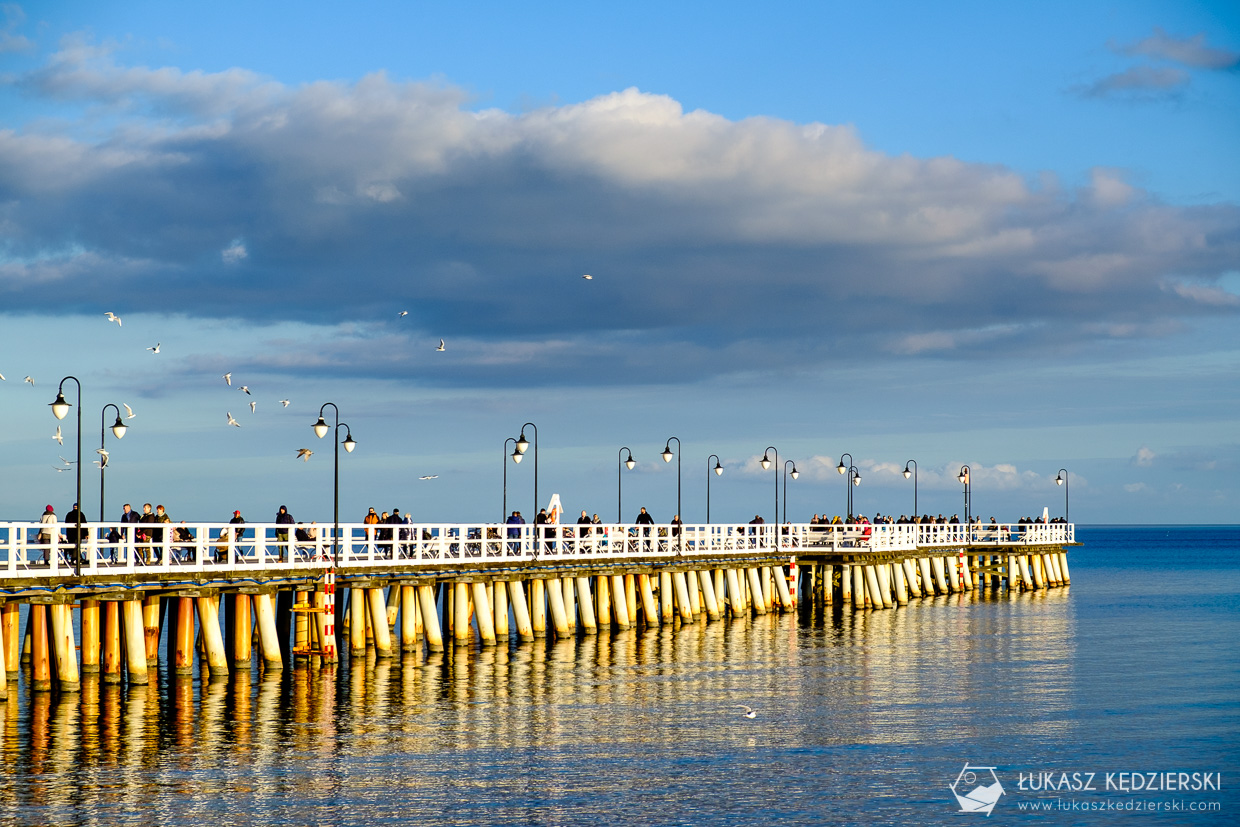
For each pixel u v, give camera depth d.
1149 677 42.19
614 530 57.34
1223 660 46.75
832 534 69.19
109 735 31.02
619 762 29.48
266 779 27.58
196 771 28.03
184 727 32.06
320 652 41.38
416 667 42.56
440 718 33.88
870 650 49.03
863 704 36.69
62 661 35.00
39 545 34.75
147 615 38.22
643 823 25.11
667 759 29.84
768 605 66.06
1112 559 167.25
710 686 39.47
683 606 59.00
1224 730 33.50
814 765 29.48
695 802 26.45
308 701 35.78
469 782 27.62
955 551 82.88
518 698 36.91
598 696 37.44
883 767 29.47
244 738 31.11
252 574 40.22
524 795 26.75
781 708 35.94
